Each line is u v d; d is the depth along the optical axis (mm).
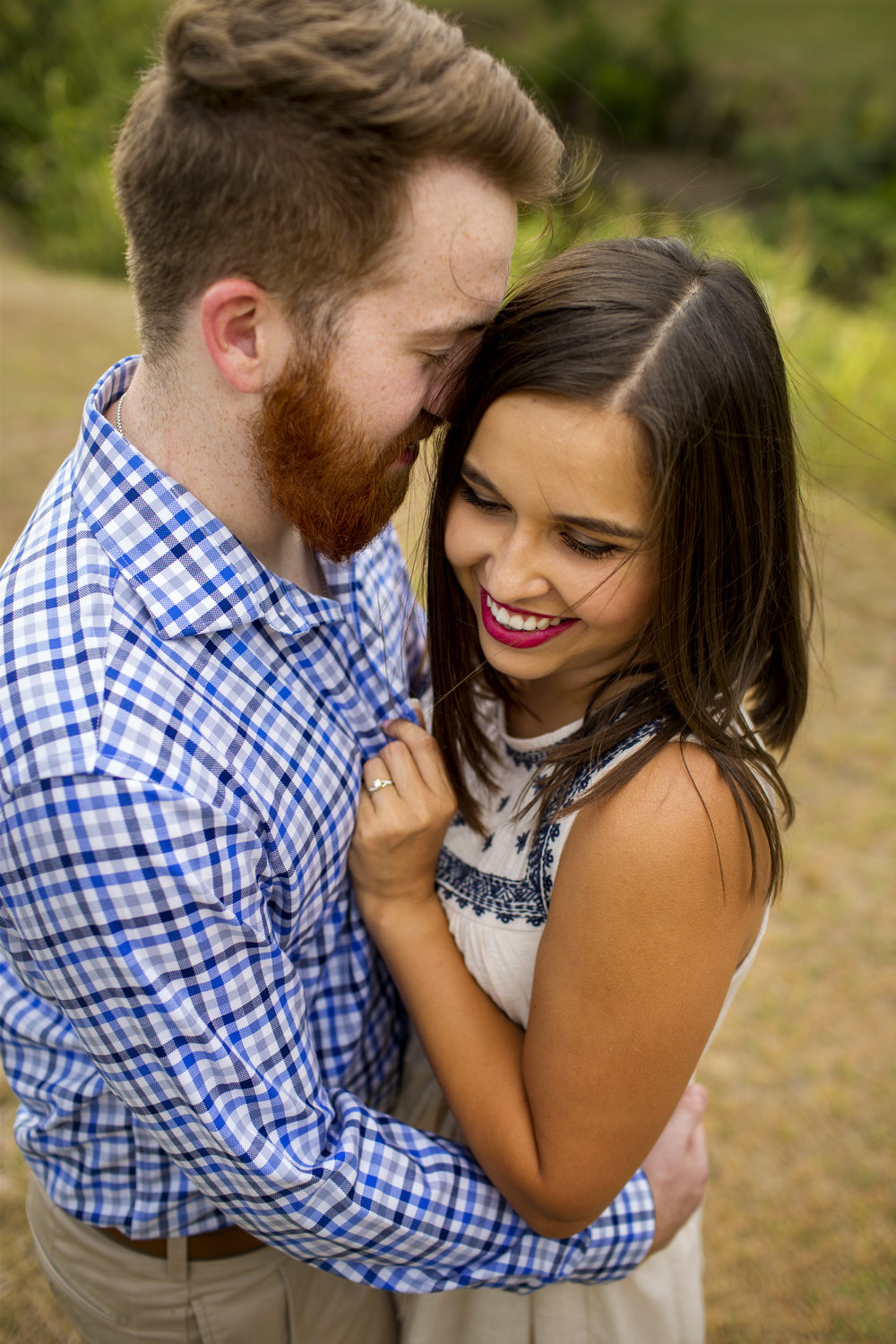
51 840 996
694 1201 1411
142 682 1066
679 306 1075
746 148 20656
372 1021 1448
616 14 28359
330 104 987
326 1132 1186
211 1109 1076
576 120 17656
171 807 1014
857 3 30578
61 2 11227
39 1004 1292
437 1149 1266
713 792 1113
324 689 1283
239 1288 1337
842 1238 2479
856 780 3893
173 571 1114
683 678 1138
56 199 10422
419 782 1294
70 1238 1347
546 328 1067
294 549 1359
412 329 1099
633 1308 1460
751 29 28344
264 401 1124
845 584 5062
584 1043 1148
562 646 1214
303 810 1201
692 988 1136
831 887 3416
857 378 6539
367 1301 1478
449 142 1019
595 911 1126
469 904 1341
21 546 1174
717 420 1090
